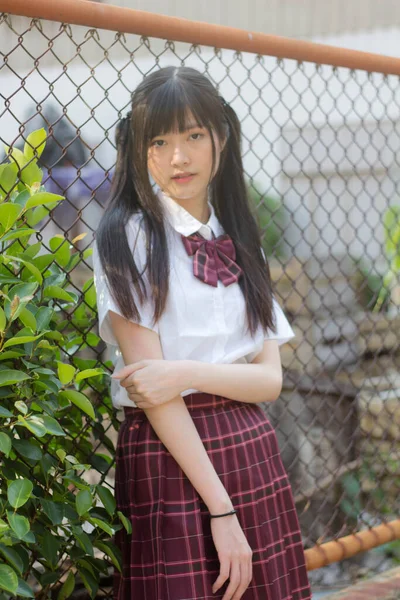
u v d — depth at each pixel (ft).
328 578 9.53
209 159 4.99
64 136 13.83
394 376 10.92
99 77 14.85
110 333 4.90
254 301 5.21
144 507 4.77
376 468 10.37
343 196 17.60
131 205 5.03
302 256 17.19
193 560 4.63
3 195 4.94
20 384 4.63
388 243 10.05
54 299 5.29
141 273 4.77
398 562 10.02
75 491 5.82
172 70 4.92
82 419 5.82
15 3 4.87
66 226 12.90
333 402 10.96
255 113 17.17
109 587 6.61
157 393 4.58
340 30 18.12
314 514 10.41
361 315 11.43
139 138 4.87
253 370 5.03
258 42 6.05
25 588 4.28
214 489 4.61
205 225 5.14
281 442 11.71
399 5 17.62
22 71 14.21
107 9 5.21
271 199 16.92
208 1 18.08
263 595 4.82
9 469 4.71
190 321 4.88
